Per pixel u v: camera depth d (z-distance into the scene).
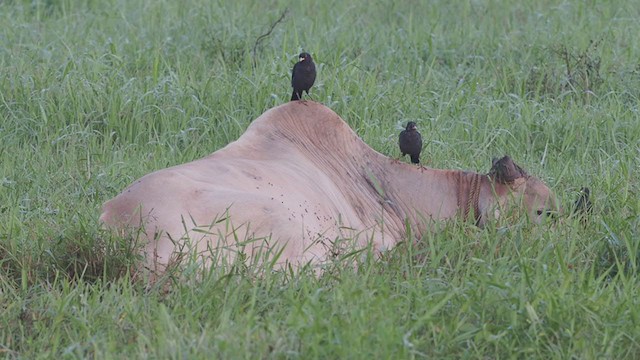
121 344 17.05
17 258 20.38
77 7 46.28
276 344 16.34
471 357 16.95
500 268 19.69
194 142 30.47
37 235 21.11
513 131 32.72
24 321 18.02
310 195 22.47
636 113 33.50
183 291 18.55
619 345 17.47
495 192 24.00
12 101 32.41
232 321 17.47
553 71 37.34
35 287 19.16
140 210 19.86
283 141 23.83
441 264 21.38
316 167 23.91
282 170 22.58
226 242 19.55
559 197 25.52
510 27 44.12
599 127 32.47
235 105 33.00
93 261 19.84
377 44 41.25
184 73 35.59
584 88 36.34
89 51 37.19
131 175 27.05
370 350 16.03
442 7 47.62
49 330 17.58
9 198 24.12
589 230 23.05
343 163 24.67
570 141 31.45
